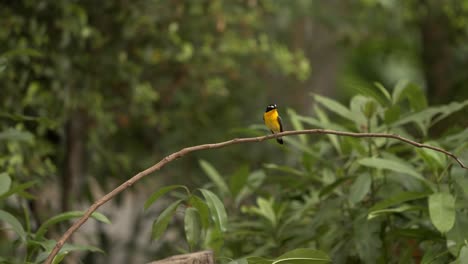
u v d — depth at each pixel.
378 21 18.33
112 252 13.58
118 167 13.31
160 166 5.76
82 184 12.24
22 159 9.92
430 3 18.19
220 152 14.74
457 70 19.95
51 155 11.52
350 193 7.09
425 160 6.82
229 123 15.02
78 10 10.48
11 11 10.24
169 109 13.85
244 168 8.38
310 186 8.57
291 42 18.28
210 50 12.73
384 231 7.38
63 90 10.52
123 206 14.34
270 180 8.78
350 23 17.92
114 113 12.52
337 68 19.44
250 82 15.15
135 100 12.09
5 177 6.62
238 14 13.33
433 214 6.18
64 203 11.48
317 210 8.23
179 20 12.66
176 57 12.25
